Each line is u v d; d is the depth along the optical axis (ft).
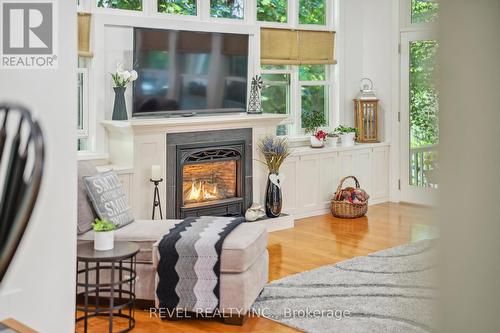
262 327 12.74
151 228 14.23
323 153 24.64
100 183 14.51
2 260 3.00
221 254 12.68
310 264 17.52
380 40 26.89
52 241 10.19
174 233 13.38
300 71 25.52
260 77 22.86
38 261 10.02
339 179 25.44
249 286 12.92
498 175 0.90
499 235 0.91
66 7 10.11
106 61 19.31
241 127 21.35
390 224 22.97
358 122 26.78
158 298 13.06
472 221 0.92
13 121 9.43
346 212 24.03
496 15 0.90
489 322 0.89
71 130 10.33
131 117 20.04
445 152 0.94
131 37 19.81
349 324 12.62
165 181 19.39
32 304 9.97
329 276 16.06
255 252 13.38
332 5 26.43
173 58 20.13
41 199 9.96
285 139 23.07
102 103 19.29
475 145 0.92
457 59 0.93
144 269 13.57
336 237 20.99
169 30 19.97
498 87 0.91
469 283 0.90
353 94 27.14
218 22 22.52
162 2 21.09
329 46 26.11
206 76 21.08
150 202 19.07
